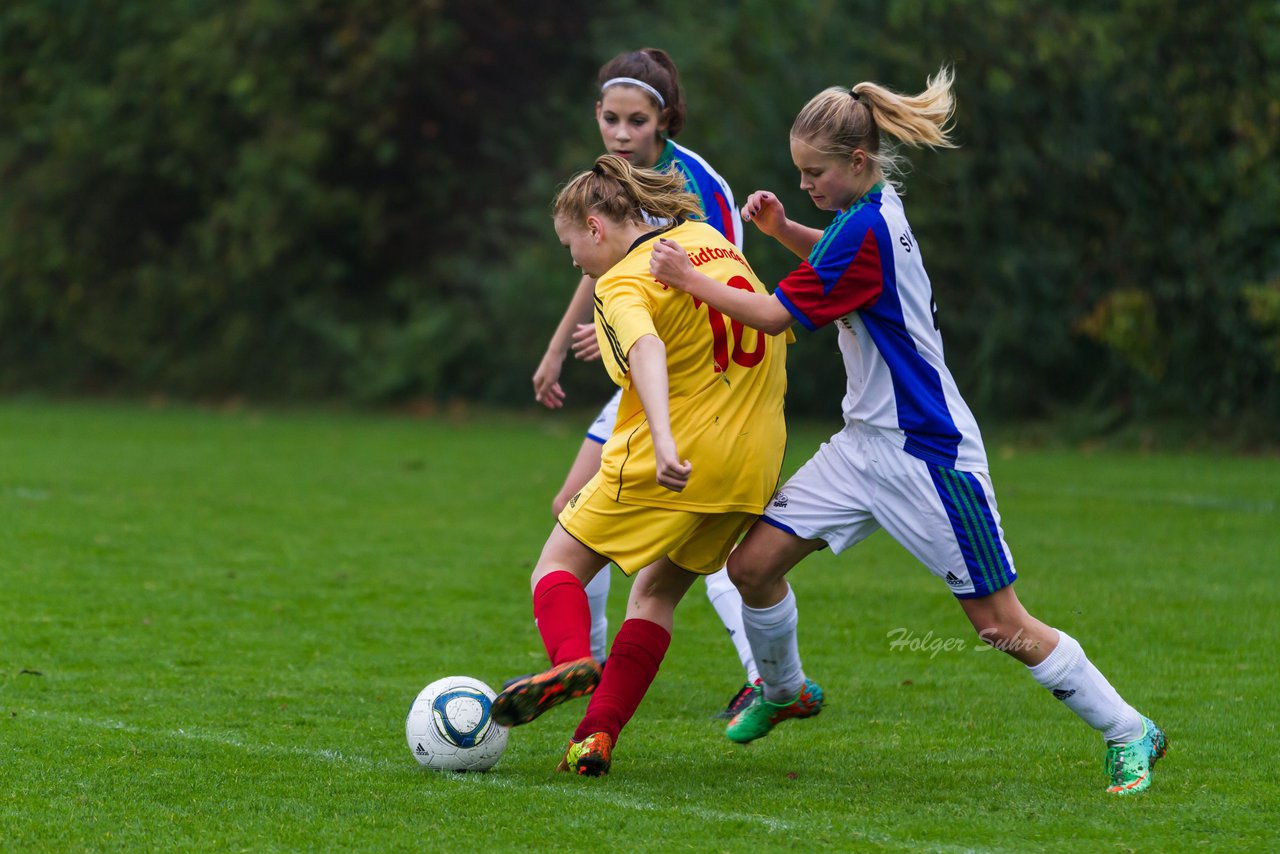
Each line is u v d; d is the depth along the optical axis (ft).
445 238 254.47
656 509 47.16
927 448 46.52
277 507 121.19
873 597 86.38
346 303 252.01
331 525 112.06
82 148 248.73
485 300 237.45
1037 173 182.60
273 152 235.40
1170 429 182.39
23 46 254.88
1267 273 171.53
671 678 66.95
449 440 185.88
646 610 50.90
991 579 46.96
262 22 232.73
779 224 53.67
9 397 256.52
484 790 47.29
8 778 47.96
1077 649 47.21
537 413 230.27
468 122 250.98
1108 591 86.22
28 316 267.59
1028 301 185.98
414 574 92.12
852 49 194.59
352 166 248.73
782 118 195.42
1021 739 55.57
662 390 44.24
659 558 47.57
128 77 246.27
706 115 204.44
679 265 45.39
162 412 229.04
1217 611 80.43
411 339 233.35
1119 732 47.44
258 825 43.14
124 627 74.79
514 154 248.73
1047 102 182.80
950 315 192.24
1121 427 188.44
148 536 104.17
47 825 42.98
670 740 55.47
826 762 51.98
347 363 247.29
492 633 75.82
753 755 53.06
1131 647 72.13
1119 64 177.27
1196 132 173.88
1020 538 106.73
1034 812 45.03
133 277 262.88
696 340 47.14
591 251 49.47
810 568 96.63
